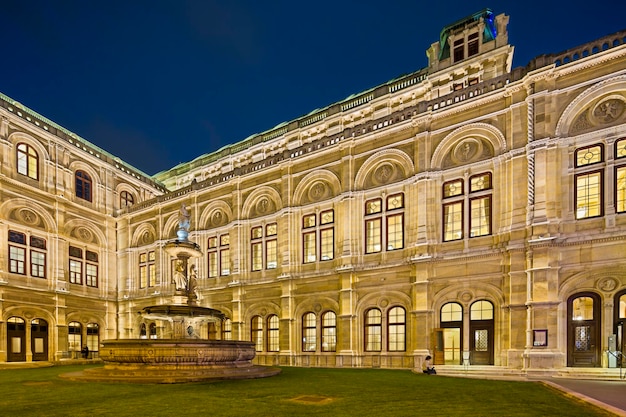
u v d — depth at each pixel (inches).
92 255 1350.9
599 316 660.1
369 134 935.7
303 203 1027.9
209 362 615.2
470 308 781.3
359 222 935.7
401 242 879.7
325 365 917.8
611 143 681.0
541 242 694.5
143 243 1370.6
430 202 842.2
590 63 705.0
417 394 448.1
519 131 761.0
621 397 414.0
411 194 871.1
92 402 402.3
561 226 701.3
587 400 389.1
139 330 1338.6
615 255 655.1
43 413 353.7
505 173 770.8
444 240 828.6
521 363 697.0
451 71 1096.8
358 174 946.7
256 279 1079.0
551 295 684.1
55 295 1197.1
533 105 746.8
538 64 750.5
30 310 1130.7
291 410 358.0
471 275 779.4
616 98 689.0
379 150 923.4
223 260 1167.0
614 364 636.1
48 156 1232.8
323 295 951.6
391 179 909.8
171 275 1264.8
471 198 805.9
